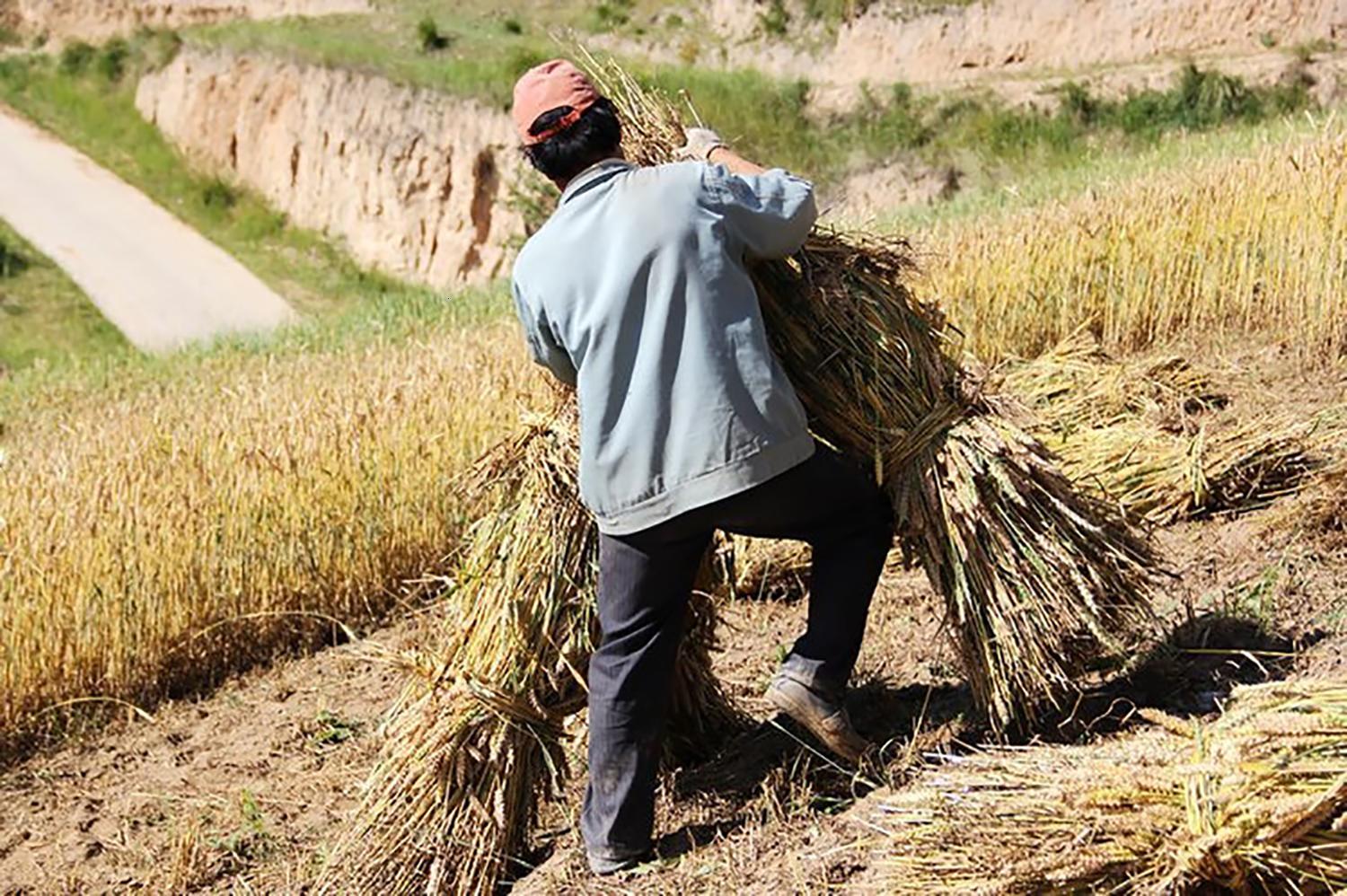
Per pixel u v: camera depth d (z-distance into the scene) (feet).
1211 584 17.25
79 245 138.51
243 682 24.50
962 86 104.99
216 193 145.28
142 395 46.24
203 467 27.12
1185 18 103.71
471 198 124.77
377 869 14.69
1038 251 31.91
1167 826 10.80
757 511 13.17
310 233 137.49
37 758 22.70
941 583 13.85
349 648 24.82
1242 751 11.00
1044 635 13.57
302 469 26.30
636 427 12.86
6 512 25.95
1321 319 25.76
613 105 13.50
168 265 135.44
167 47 159.74
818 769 14.83
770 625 20.62
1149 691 14.69
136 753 22.31
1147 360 26.00
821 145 105.81
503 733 14.61
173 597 24.62
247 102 146.51
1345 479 17.94
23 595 23.68
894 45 113.09
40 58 173.37
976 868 11.12
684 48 122.31
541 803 16.03
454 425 28.14
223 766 21.11
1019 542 13.64
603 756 13.93
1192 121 96.22
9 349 119.14
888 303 14.12
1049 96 101.04
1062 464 20.59
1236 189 31.86
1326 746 10.91
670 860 14.10
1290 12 100.89
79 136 161.89
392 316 59.06
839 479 13.50
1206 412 24.16
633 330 12.82
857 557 13.84
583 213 13.01
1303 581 16.61
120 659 24.07
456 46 136.77
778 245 13.17
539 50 127.54
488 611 14.79
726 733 16.51
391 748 15.07
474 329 45.91
